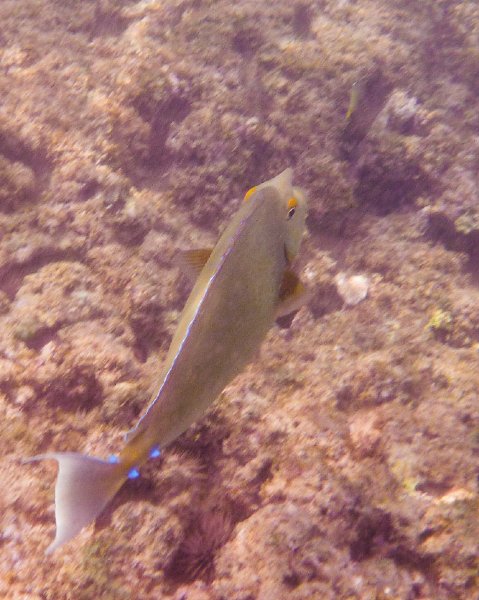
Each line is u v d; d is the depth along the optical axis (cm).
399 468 348
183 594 287
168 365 140
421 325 471
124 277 421
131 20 612
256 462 338
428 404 388
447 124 614
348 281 516
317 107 568
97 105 518
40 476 309
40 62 550
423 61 662
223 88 552
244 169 524
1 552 286
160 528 299
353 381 405
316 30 642
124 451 139
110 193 469
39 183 480
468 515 323
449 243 562
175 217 491
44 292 392
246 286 152
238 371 161
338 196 546
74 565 281
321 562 296
